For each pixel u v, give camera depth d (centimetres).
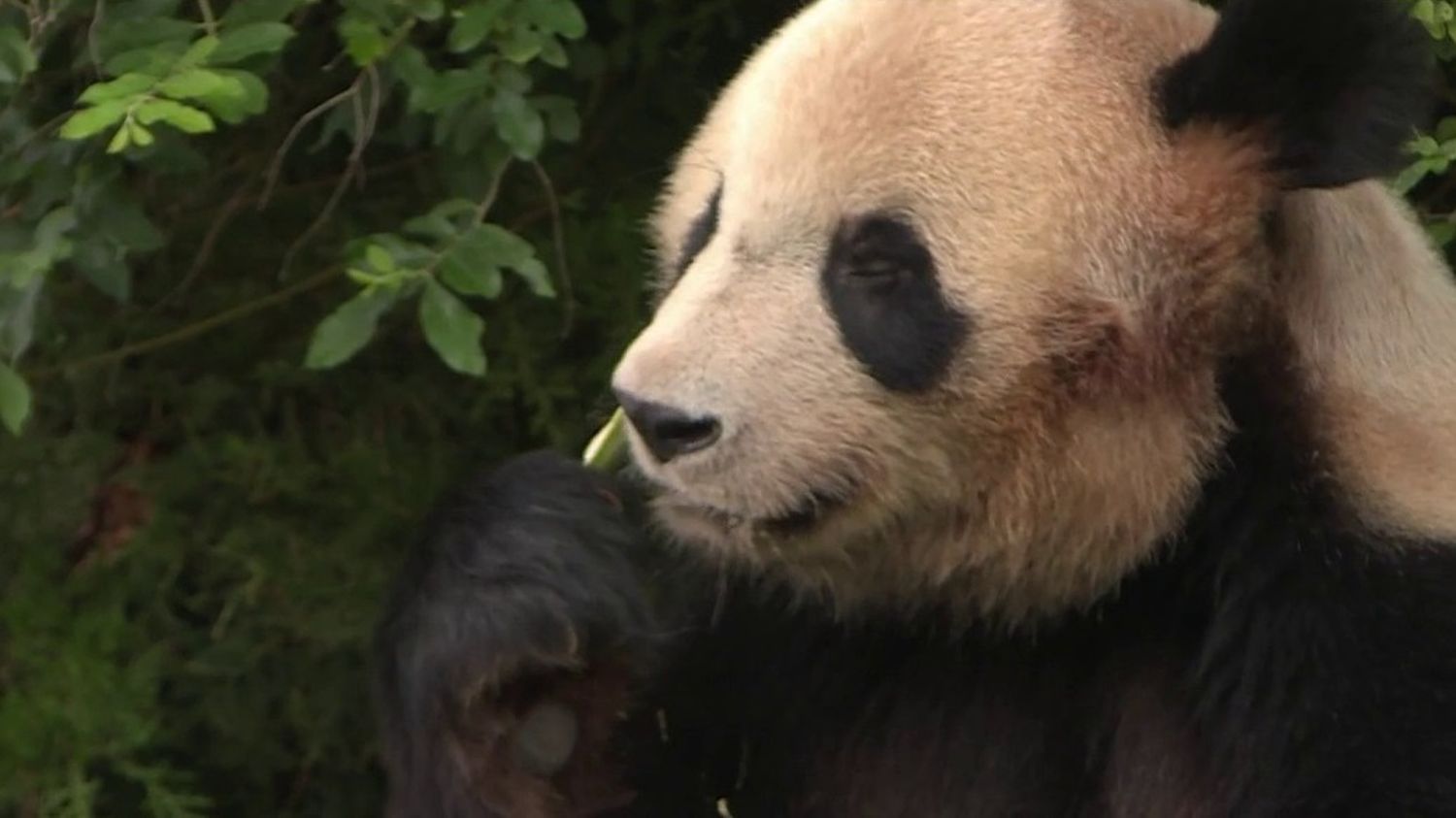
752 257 680
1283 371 690
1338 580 674
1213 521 698
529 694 737
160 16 878
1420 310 714
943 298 678
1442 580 671
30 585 1077
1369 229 712
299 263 1119
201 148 1066
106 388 1107
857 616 743
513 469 764
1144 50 705
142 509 1129
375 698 766
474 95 899
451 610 731
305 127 1086
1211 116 691
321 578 1093
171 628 1096
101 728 1052
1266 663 684
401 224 1101
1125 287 680
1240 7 682
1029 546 707
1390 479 682
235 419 1135
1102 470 693
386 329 1104
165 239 1033
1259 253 689
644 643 739
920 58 687
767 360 670
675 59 1120
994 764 739
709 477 672
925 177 676
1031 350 682
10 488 1078
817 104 685
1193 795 705
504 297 1104
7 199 952
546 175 1090
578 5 1106
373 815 1145
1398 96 680
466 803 734
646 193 1125
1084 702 732
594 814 760
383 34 920
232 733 1103
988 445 691
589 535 747
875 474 688
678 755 787
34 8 906
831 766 766
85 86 981
